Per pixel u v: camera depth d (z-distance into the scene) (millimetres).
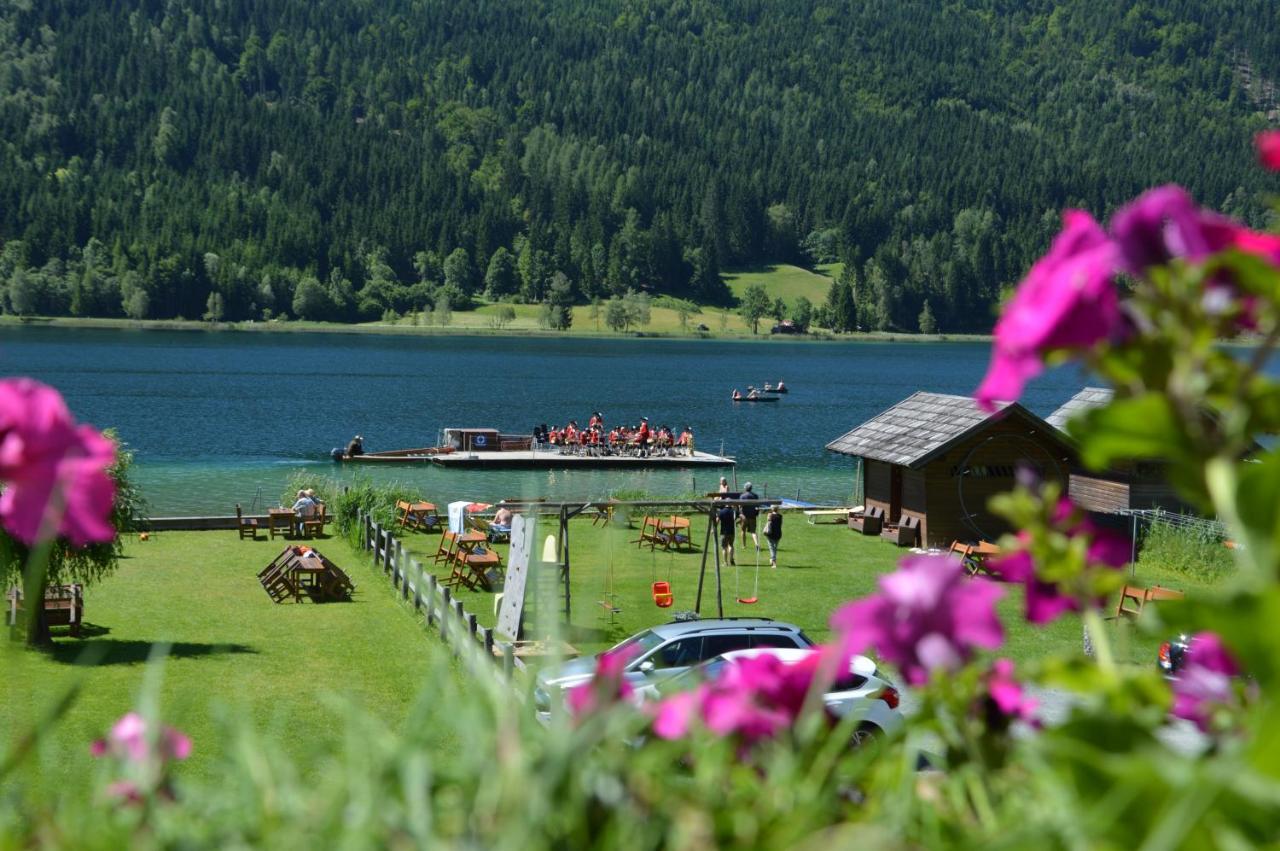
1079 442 2338
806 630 36844
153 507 70500
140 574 42281
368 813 2117
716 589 42875
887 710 16062
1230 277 2244
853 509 60000
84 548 29625
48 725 2627
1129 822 1850
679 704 2736
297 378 191000
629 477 89312
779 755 2588
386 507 54562
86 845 2268
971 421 52031
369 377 198125
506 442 99562
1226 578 42250
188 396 154875
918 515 53812
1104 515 48969
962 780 2596
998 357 2277
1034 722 2764
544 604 3131
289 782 2396
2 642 24062
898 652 2564
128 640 31312
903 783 2471
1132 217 2238
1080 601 2725
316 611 36594
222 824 2338
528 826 2014
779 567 48406
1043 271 2262
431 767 2309
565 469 92938
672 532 53375
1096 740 2230
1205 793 1723
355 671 28453
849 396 187875
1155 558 45469
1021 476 2857
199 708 20938
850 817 2508
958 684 2605
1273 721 1727
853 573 47188
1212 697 2609
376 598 38875
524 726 2529
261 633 33156
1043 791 2365
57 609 30375
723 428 135875
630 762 2320
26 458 2365
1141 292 2270
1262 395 2238
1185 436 2244
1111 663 2674
